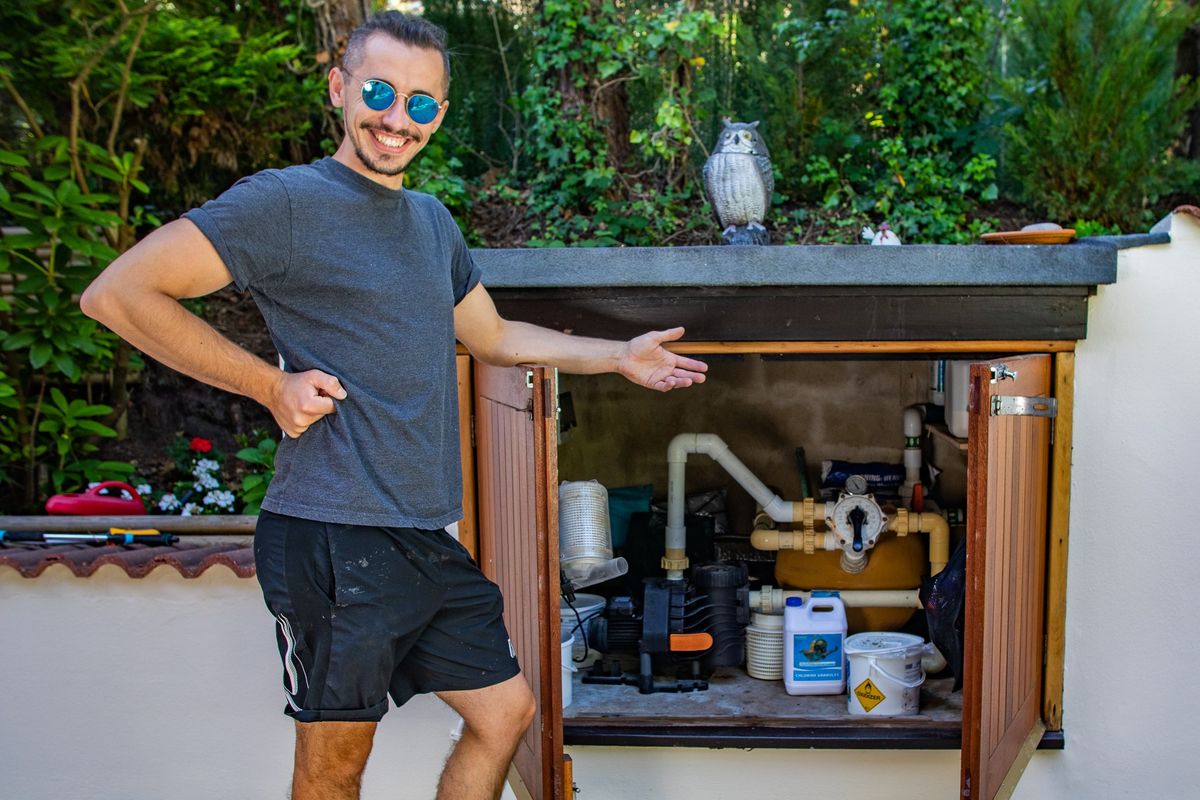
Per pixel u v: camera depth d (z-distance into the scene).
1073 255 3.14
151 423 5.13
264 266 2.13
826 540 4.09
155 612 3.32
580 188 5.82
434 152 5.77
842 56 6.25
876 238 3.86
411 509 2.25
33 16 4.46
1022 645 3.16
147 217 4.79
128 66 4.57
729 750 3.42
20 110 4.76
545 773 2.71
